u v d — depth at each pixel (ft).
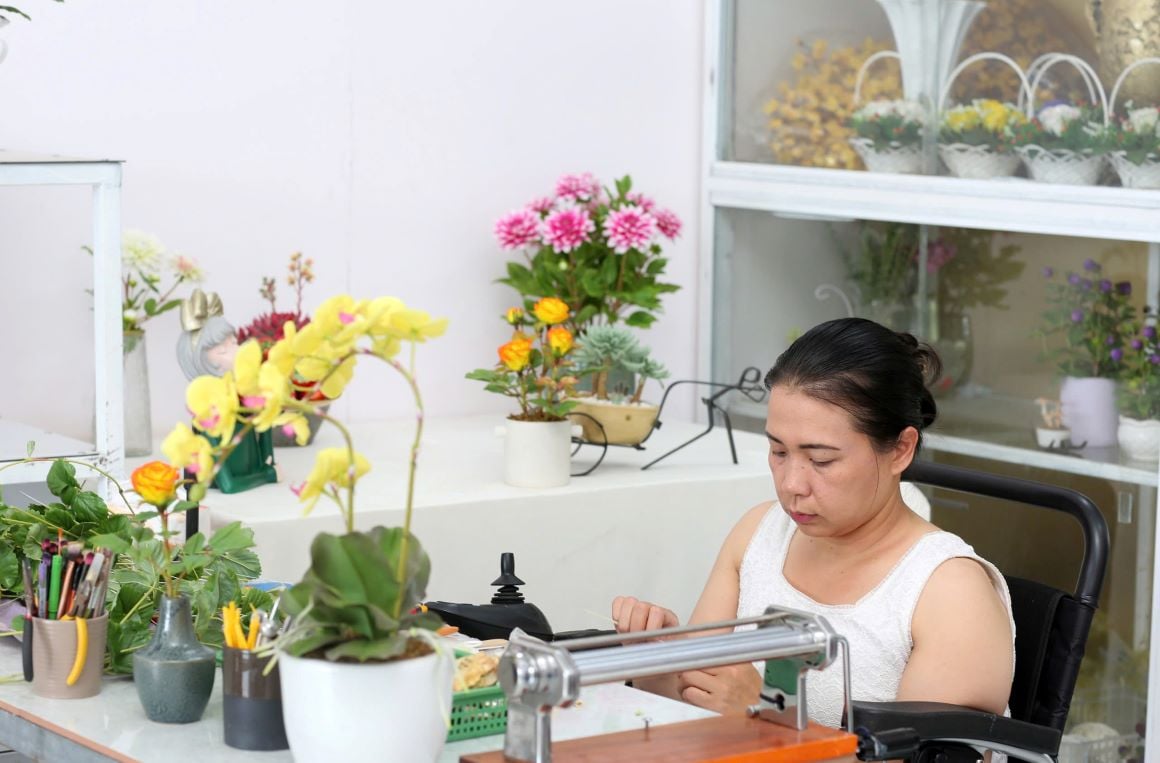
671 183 12.09
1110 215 9.62
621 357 9.16
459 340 11.13
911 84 10.69
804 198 11.41
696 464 9.56
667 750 4.39
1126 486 9.67
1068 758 10.02
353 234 10.61
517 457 8.66
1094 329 9.80
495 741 4.83
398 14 10.63
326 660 4.19
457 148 10.98
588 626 8.76
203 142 9.97
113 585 5.56
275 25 10.15
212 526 7.59
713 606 6.65
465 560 8.29
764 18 11.62
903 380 5.91
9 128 9.34
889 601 5.95
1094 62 9.66
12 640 5.74
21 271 9.36
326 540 4.19
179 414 9.97
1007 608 5.98
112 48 9.60
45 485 8.46
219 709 5.04
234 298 10.18
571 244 10.41
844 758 4.57
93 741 4.70
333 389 4.53
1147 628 9.60
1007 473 10.32
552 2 11.30
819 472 5.89
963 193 10.39
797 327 11.60
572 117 11.51
